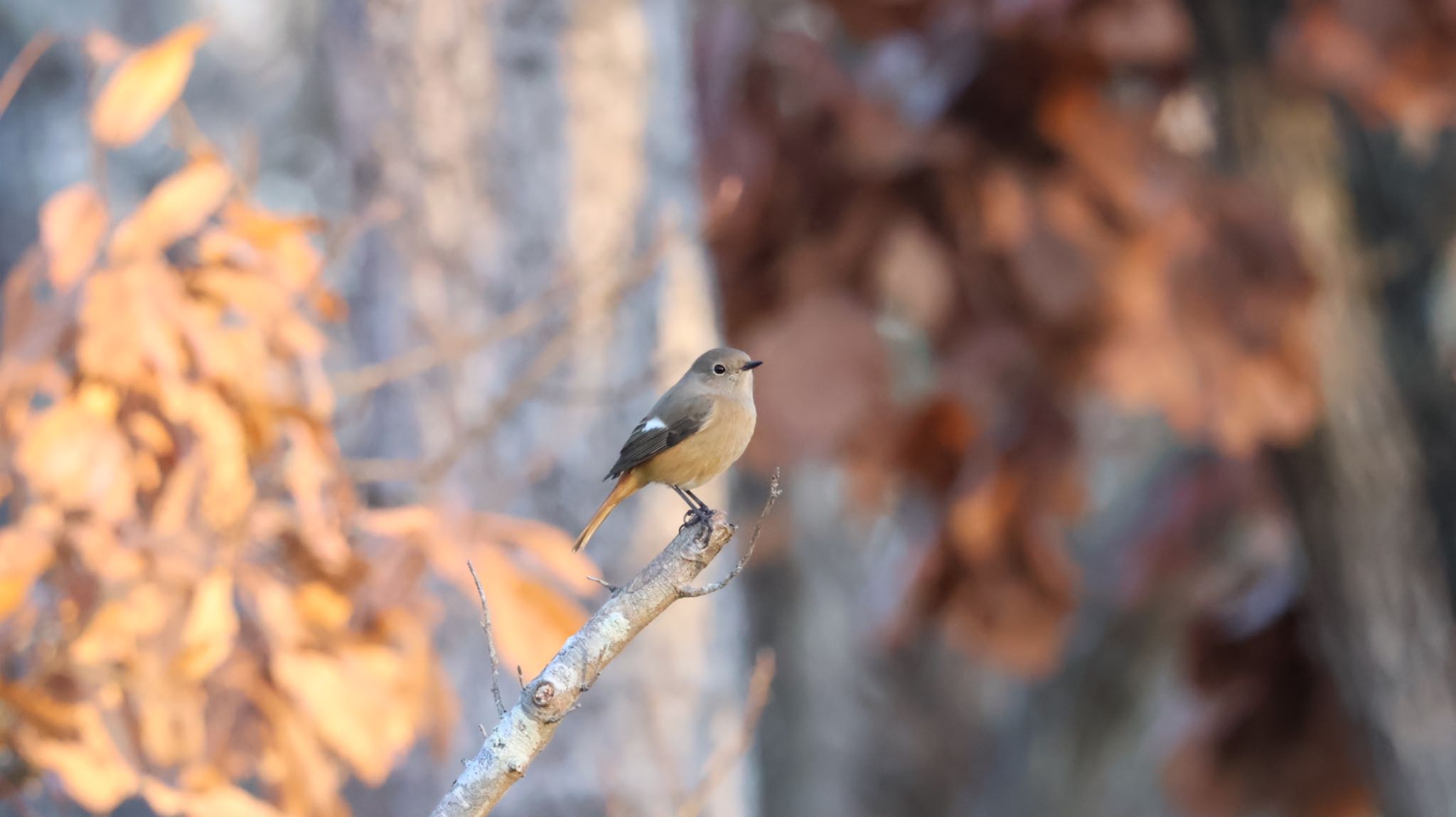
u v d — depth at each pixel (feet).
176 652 19.35
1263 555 56.54
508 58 31.86
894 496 52.37
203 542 19.60
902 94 46.57
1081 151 42.50
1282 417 42.29
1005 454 46.09
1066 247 41.68
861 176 43.21
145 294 19.60
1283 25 43.14
